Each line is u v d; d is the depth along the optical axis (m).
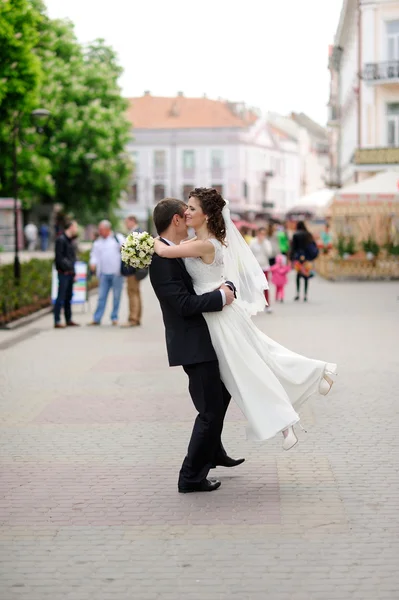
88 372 11.09
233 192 84.62
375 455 6.79
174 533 5.07
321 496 5.75
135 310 16.64
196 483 5.88
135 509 5.54
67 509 5.56
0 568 4.57
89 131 53.59
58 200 56.59
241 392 5.76
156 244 5.79
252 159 86.88
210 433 5.84
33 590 4.28
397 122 40.00
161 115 87.06
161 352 12.84
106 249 16.70
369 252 32.16
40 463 6.71
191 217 5.83
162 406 8.84
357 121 41.28
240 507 5.54
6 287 17.94
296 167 99.31
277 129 99.56
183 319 5.83
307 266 22.03
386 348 12.91
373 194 30.34
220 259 5.84
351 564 4.54
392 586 4.25
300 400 6.01
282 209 94.88
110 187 56.06
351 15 44.19
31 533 5.12
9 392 9.79
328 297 23.56
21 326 16.97
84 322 17.70
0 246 49.75
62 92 52.22
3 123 28.75
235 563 4.57
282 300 21.97
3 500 5.77
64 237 16.50
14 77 27.50
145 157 85.94
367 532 5.03
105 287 16.86
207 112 86.75
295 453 6.89
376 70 39.50
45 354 12.84
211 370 5.84
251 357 5.81
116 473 6.40
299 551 4.73
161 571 4.49
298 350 12.73
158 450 7.06
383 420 8.05
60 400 9.25
